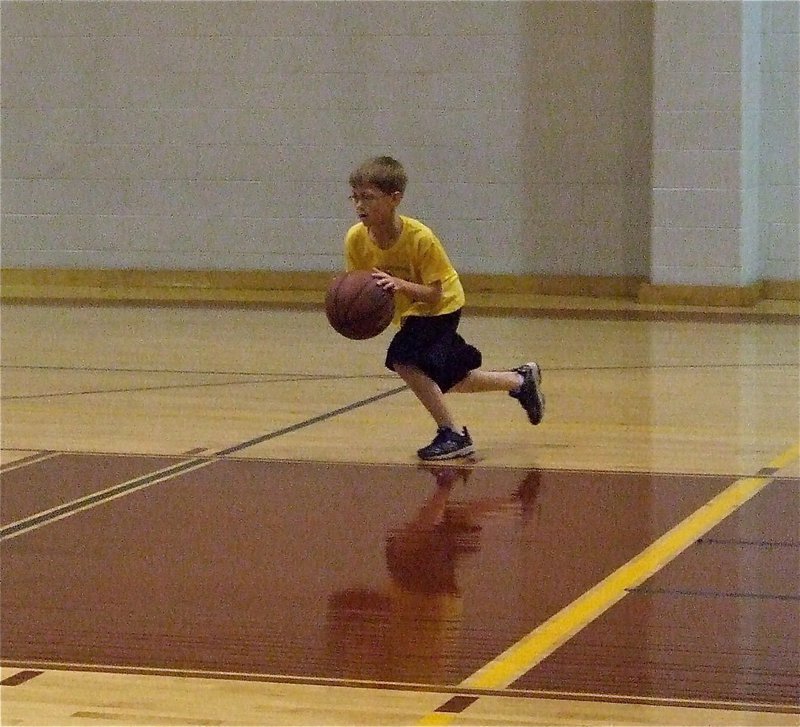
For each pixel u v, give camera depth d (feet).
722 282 40.78
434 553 15.90
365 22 43.57
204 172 45.29
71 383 28.63
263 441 22.65
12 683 11.82
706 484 19.26
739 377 28.78
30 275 46.78
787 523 17.04
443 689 11.55
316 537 16.65
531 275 43.60
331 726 10.73
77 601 14.20
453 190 43.80
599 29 42.22
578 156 42.86
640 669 12.00
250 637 13.02
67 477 20.08
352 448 22.03
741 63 39.75
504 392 27.30
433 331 20.90
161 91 45.19
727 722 10.75
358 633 13.10
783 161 41.65
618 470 20.25
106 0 45.14
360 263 20.93
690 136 40.40
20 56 46.01
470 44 43.06
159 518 17.66
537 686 11.59
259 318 38.93
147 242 46.06
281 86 44.34
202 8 44.50
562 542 16.29
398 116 43.78
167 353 32.68
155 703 11.29
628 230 42.80
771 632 12.96
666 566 15.23
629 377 28.91
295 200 44.78
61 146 46.16
